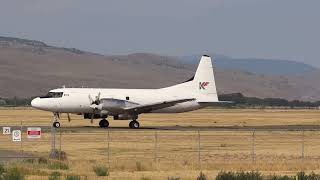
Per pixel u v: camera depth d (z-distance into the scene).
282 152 185.50
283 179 115.06
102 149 189.12
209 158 167.50
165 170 137.50
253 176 114.50
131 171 134.88
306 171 137.88
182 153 180.38
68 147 193.50
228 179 113.75
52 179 113.00
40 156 163.50
